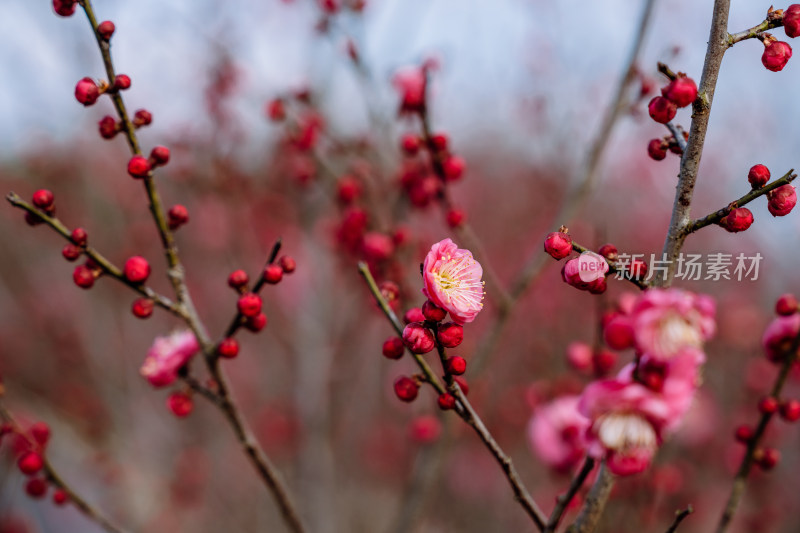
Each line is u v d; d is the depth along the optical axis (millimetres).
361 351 5387
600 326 2652
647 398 1413
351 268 3559
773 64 1583
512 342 5383
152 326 6750
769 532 4121
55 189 6531
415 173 3021
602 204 6996
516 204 7953
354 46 3541
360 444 6324
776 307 2227
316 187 4625
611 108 3180
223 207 5270
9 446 2844
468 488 5277
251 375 7004
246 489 6145
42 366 6879
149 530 5180
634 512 3014
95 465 5180
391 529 3676
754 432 2258
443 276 1683
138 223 6609
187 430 6258
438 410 3311
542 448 2811
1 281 6773
